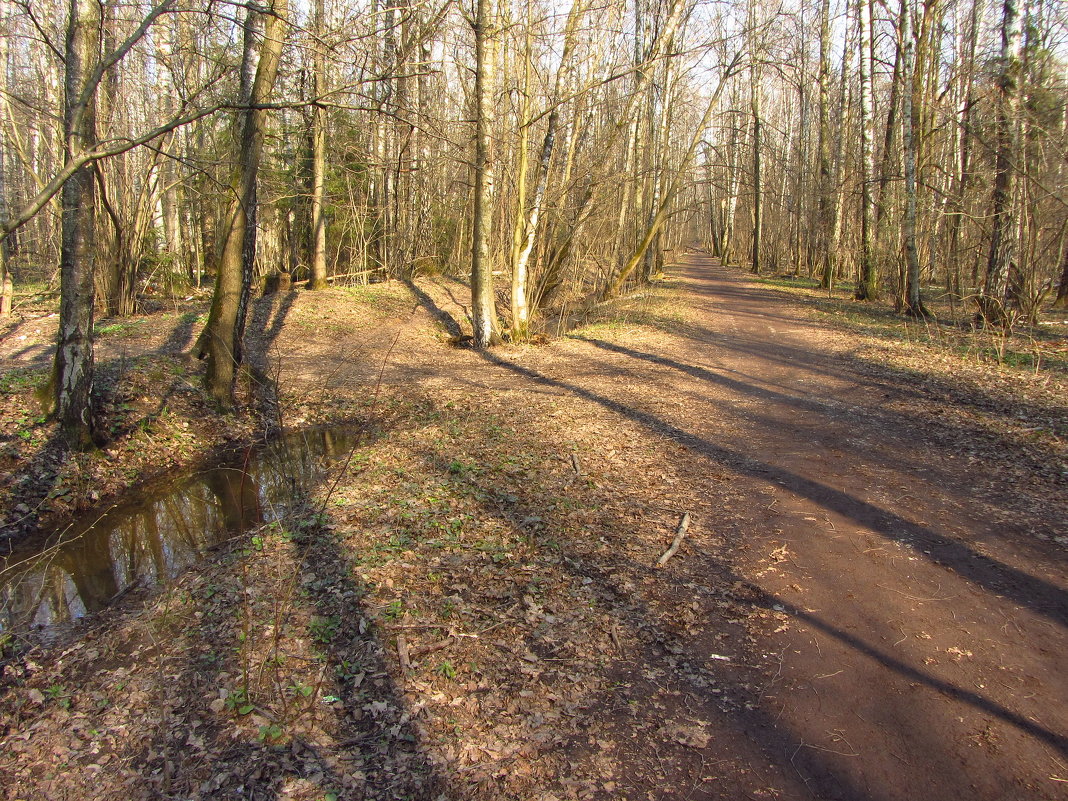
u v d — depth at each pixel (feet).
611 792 10.09
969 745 10.85
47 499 22.97
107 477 25.09
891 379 36.32
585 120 52.26
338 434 30.45
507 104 51.80
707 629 14.32
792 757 10.76
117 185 54.19
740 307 69.97
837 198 85.15
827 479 22.59
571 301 68.74
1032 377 33.88
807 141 111.34
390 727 11.28
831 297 77.66
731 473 23.45
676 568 16.81
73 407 25.13
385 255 77.56
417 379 38.99
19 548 20.58
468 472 22.98
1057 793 9.83
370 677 12.46
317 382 37.93
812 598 15.37
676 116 92.43
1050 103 45.50
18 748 11.25
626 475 23.18
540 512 19.83
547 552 17.43
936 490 21.27
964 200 52.31
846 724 11.44
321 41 21.08
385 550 17.15
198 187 56.90
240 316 33.19
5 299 51.08
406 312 59.47
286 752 10.77
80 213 24.17
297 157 70.79
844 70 81.10
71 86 22.99
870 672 12.75
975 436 26.16
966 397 31.48
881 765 10.52
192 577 17.08
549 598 15.30
